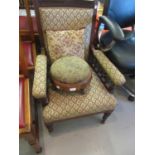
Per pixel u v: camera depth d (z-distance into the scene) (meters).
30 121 0.80
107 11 1.23
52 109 0.90
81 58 1.11
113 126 1.30
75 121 1.31
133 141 1.22
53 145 1.14
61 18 1.01
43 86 0.81
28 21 1.23
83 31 1.08
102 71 1.09
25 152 1.08
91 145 1.17
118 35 1.05
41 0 0.92
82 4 1.00
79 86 0.92
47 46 1.09
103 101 0.97
